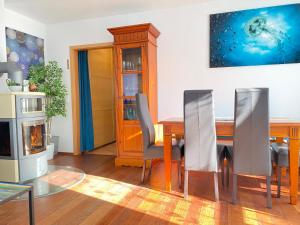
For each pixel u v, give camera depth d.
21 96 3.02
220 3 3.65
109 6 3.77
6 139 2.99
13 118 2.94
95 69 5.18
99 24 4.27
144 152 2.91
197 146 2.41
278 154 2.38
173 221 2.02
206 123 2.36
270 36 3.46
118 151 3.78
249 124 2.23
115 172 3.41
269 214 2.12
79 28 4.39
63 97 4.32
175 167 3.64
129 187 2.81
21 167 3.00
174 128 2.65
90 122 4.86
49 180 3.08
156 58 3.99
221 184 2.88
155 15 3.97
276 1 3.42
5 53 3.40
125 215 2.14
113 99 5.99
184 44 3.87
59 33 4.53
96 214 2.16
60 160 4.14
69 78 4.54
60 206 2.33
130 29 3.55
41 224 2.00
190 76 3.87
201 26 3.77
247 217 2.08
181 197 2.51
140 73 3.65
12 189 1.68
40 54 4.46
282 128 2.31
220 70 3.72
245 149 2.27
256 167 2.26
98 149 5.12
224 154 2.78
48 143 4.29
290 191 2.32
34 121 3.22
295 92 3.44
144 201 2.42
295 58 3.38
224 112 3.74
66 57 4.52
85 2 3.59
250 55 3.55
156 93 3.97
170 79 3.97
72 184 2.91
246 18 3.54
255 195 2.54
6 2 3.51
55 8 3.79
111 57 5.92
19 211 2.25
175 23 3.89
